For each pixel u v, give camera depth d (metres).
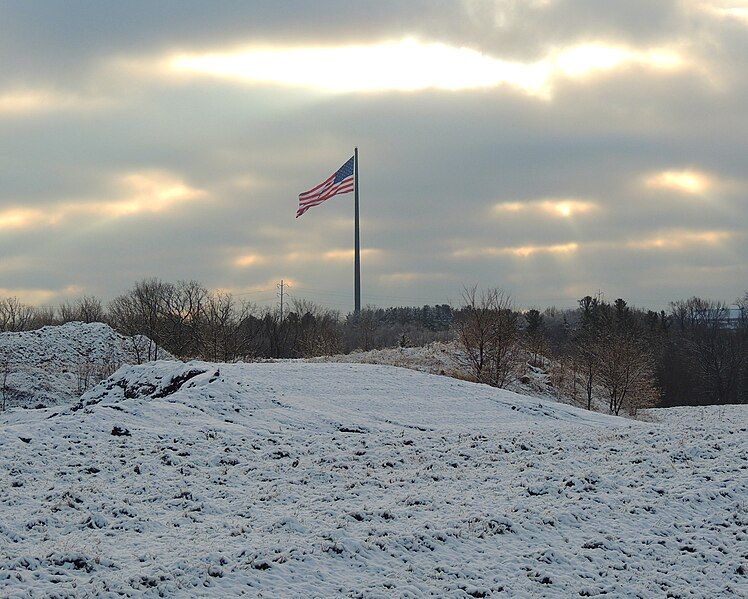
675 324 122.50
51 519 15.47
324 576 13.11
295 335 86.38
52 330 68.88
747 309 122.12
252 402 30.39
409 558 14.04
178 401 29.45
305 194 57.81
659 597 13.30
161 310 72.94
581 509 16.81
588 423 34.25
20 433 22.06
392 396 35.22
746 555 14.84
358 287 68.38
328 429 27.58
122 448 21.56
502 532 15.46
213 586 12.48
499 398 37.22
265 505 17.33
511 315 56.31
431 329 133.50
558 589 13.27
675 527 16.06
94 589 11.84
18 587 11.79
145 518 15.92
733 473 18.95
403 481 19.61
